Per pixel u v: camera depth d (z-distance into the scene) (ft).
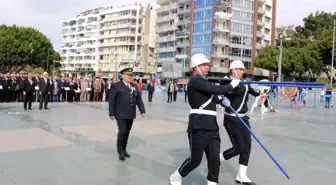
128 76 20.15
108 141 24.85
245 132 15.66
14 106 51.16
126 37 277.03
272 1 231.91
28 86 45.96
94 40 314.76
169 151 22.22
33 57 213.66
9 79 58.44
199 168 18.22
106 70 290.56
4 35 201.57
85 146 22.90
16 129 28.84
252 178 16.67
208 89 12.96
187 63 214.28
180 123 36.45
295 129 34.50
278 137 29.09
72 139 25.20
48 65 227.61
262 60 170.81
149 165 18.47
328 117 48.91
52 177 15.70
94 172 16.74
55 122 34.06
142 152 21.75
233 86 13.48
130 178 15.90
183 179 16.14
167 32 242.58
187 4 222.89
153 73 279.08
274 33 234.38
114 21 288.51
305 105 74.33
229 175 17.04
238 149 15.67
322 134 31.53
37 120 35.19
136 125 34.06
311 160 20.76
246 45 207.92
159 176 16.37
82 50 327.26
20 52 200.95
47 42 224.53
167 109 55.01
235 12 203.00
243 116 15.76
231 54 203.10
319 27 196.75
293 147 24.73
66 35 350.84
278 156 21.59
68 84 65.41
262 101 51.78
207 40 202.80
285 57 163.53
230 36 202.28
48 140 24.49
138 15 273.95
